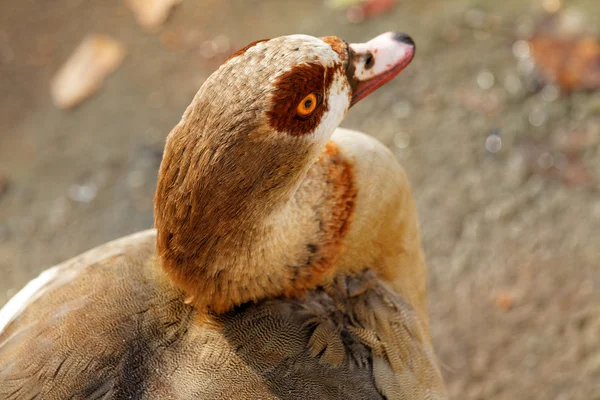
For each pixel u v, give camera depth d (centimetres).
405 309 212
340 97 184
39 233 343
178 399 173
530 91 359
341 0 397
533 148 343
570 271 310
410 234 221
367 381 188
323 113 178
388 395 188
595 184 330
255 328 185
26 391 179
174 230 170
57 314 192
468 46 377
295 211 187
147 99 381
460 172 341
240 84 159
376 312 203
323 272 195
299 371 181
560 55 366
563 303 303
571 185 331
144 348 182
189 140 161
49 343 185
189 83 384
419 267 229
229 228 169
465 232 325
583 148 340
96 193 353
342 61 185
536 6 385
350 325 198
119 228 340
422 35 383
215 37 400
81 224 344
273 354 182
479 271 315
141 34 405
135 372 178
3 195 355
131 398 174
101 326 186
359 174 199
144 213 344
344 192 195
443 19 388
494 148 346
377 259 210
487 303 307
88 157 364
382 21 390
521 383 288
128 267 199
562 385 285
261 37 393
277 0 410
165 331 184
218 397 173
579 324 297
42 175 360
